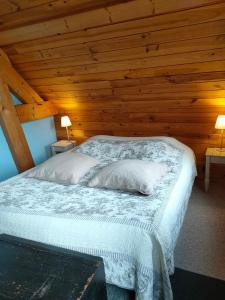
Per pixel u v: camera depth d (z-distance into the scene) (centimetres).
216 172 297
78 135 371
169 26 191
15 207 174
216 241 196
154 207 158
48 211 165
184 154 256
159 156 239
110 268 139
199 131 286
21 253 123
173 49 213
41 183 219
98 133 353
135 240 134
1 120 270
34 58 265
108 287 159
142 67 242
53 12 197
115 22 197
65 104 342
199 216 231
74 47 235
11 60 279
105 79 273
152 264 132
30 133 341
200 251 186
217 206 247
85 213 157
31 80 307
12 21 214
